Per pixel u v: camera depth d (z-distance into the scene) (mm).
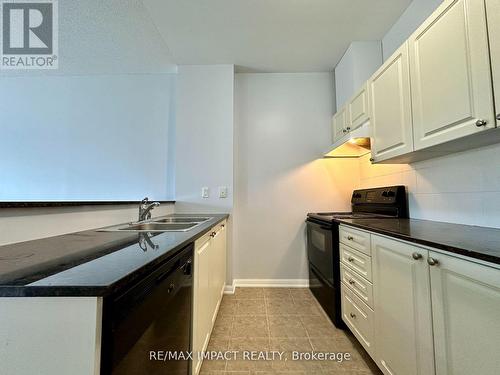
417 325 1012
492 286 707
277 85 2906
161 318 792
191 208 2580
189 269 1112
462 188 1398
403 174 1959
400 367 1123
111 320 518
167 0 1771
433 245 911
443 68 1145
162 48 2387
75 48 2363
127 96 2816
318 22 2023
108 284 497
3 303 500
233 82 2662
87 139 2783
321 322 1988
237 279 2803
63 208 1125
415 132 1353
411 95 1380
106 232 1220
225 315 2098
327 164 2852
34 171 2758
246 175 2855
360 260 1542
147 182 2748
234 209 2826
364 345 1485
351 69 2322
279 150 2875
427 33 1248
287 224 2828
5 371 498
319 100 2893
